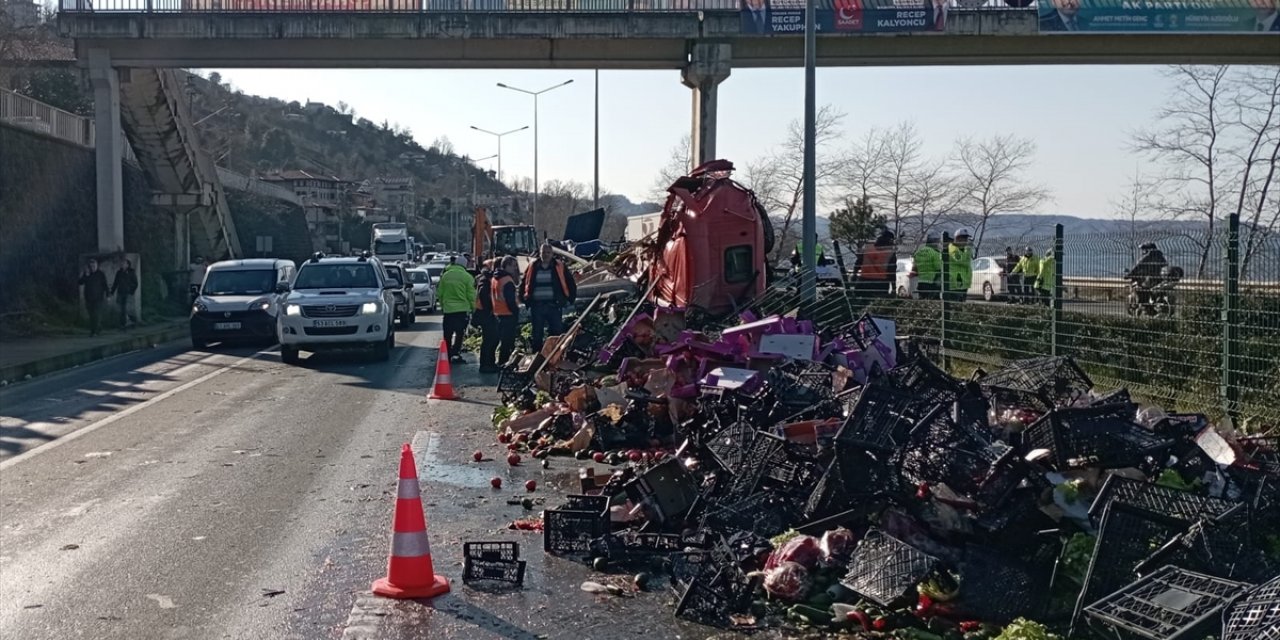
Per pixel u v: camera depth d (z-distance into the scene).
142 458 10.69
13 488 9.30
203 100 114.25
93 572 6.88
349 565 7.06
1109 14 26.50
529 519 8.32
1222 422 9.85
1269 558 6.02
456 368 19.19
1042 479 6.75
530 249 48.44
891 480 6.76
